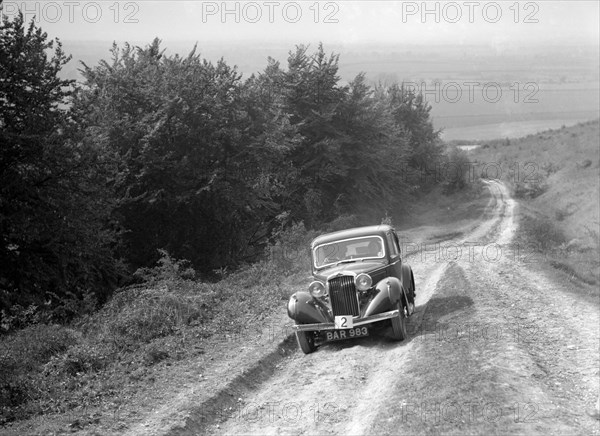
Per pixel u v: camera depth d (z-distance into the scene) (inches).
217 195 1258.6
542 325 601.0
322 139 1952.5
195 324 615.8
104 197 994.1
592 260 1207.6
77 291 968.9
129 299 694.5
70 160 921.5
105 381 453.4
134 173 1200.8
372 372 454.6
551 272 928.9
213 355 519.2
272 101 1428.4
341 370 463.5
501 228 2047.2
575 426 337.7
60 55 930.7
